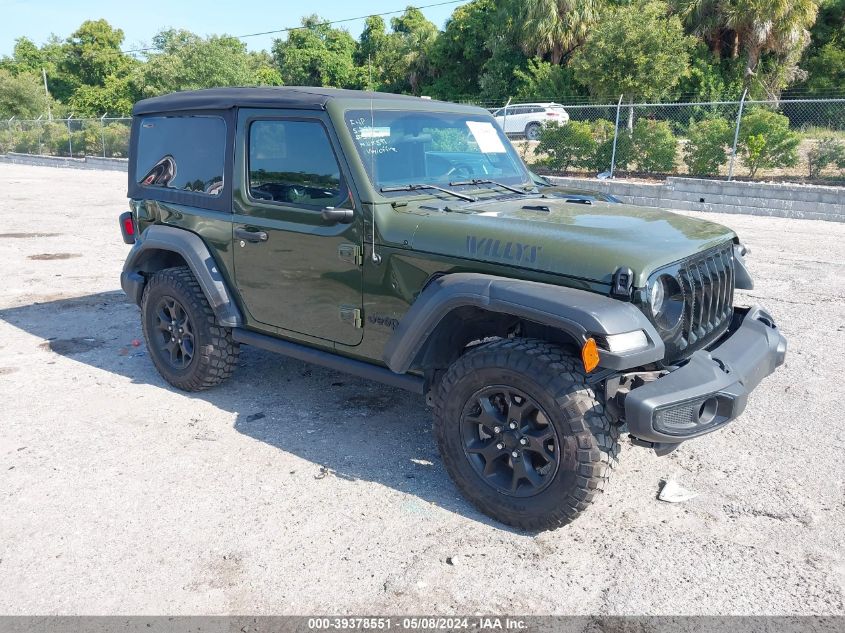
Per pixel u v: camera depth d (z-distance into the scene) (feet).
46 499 11.28
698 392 9.57
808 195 42.91
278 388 16.17
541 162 59.36
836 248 33.32
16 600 8.95
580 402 9.56
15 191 61.16
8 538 10.24
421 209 11.78
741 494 11.62
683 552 10.06
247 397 15.61
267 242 13.25
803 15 94.89
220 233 14.17
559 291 9.65
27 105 142.82
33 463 12.47
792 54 99.40
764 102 47.91
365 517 10.90
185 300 14.79
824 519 10.88
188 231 14.92
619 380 10.02
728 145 50.78
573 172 58.54
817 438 13.62
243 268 13.89
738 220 43.04
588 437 9.55
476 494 10.82
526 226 10.70
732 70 101.45
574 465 9.68
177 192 15.24
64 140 98.78
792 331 20.30
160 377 16.78
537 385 9.76
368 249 11.73
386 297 11.71
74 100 175.42
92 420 14.30
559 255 10.03
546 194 14.08
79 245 34.65
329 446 13.30
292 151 12.71
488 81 122.83
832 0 107.96
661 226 11.35
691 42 75.20
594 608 8.90
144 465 12.44
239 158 13.61
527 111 77.30
